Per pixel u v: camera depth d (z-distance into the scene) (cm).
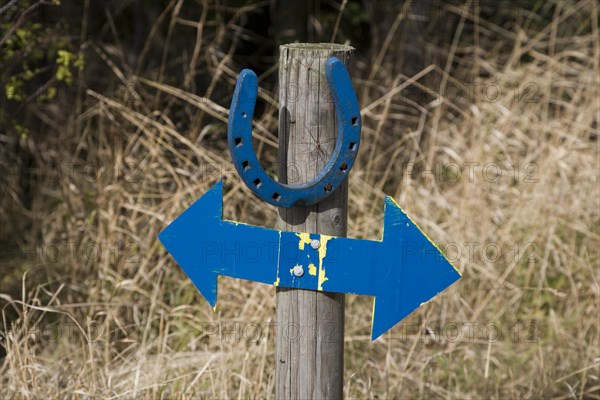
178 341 589
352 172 696
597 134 773
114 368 561
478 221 685
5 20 665
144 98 777
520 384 583
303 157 341
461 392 574
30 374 512
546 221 682
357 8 1017
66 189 682
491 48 991
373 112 807
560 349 611
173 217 616
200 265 358
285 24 990
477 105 769
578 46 914
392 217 335
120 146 662
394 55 912
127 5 867
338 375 364
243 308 579
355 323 612
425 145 795
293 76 336
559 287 661
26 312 520
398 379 561
